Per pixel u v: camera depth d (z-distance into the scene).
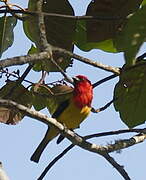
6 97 10.15
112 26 9.02
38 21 8.22
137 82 9.11
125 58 5.49
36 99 10.30
